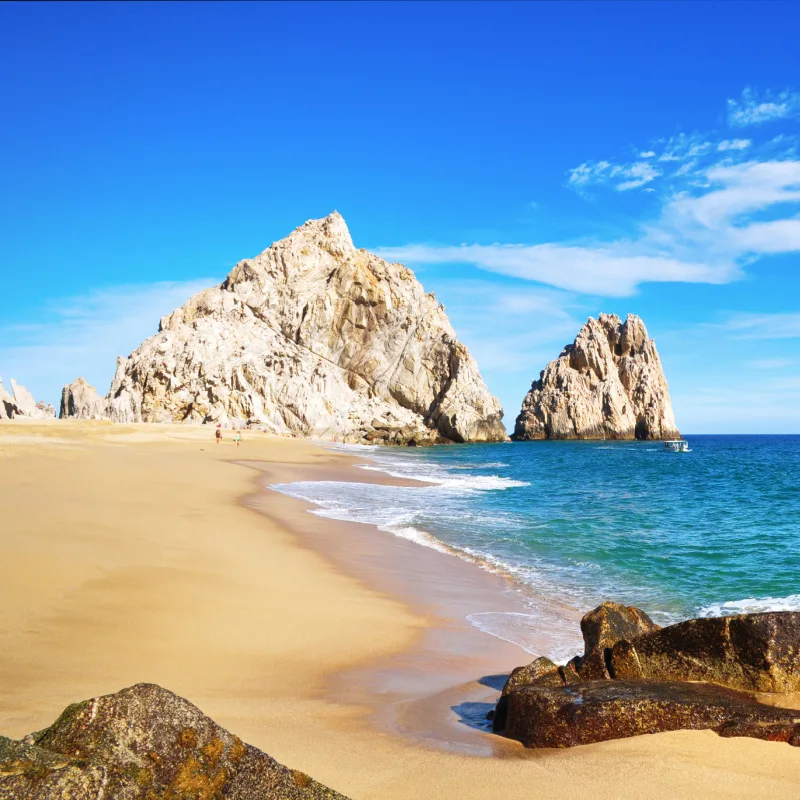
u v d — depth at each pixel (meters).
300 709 6.41
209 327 102.69
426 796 4.20
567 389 119.62
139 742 3.18
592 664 6.52
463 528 20.20
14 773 2.75
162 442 52.41
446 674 8.15
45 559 11.44
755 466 56.44
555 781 4.45
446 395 103.62
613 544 17.81
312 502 24.98
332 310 108.56
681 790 4.26
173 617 9.38
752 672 5.89
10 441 35.69
